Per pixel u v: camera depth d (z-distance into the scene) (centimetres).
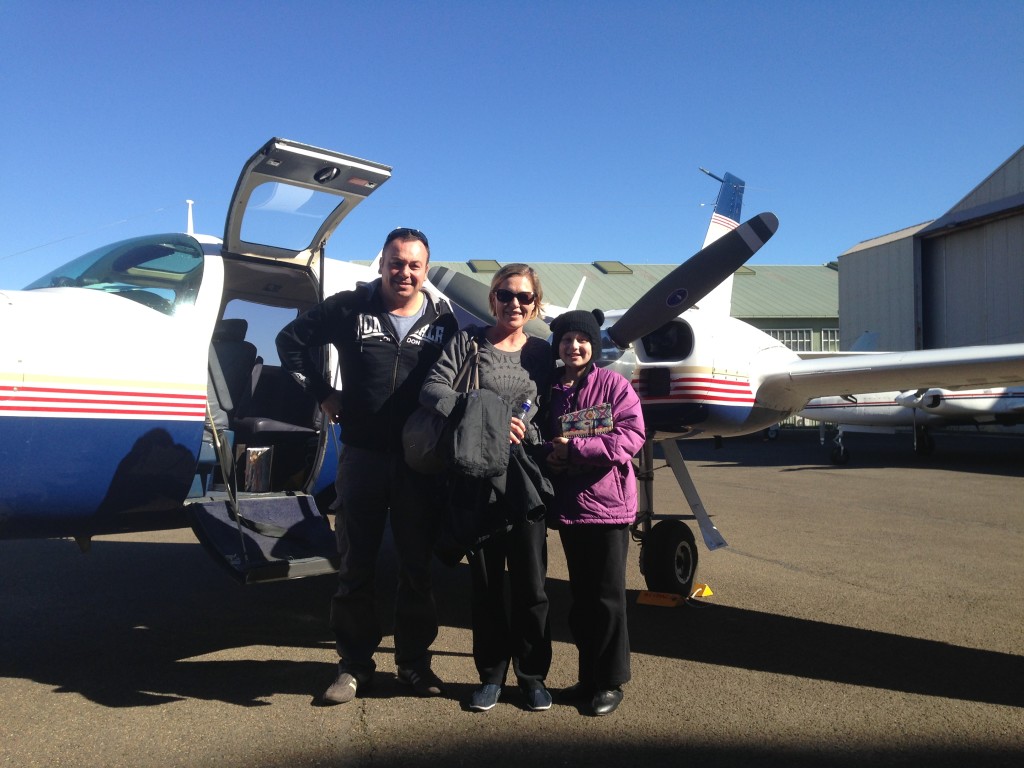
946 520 835
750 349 514
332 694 307
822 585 525
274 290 495
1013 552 647
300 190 397
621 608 301
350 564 310
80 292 363
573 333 302
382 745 273
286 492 418
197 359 362
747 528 779
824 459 1783
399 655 322
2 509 320
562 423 300
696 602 479
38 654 373
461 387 292
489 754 267
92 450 330
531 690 307
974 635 410
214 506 369
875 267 2858
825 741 280
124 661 363
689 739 281
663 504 976
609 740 280
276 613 452
